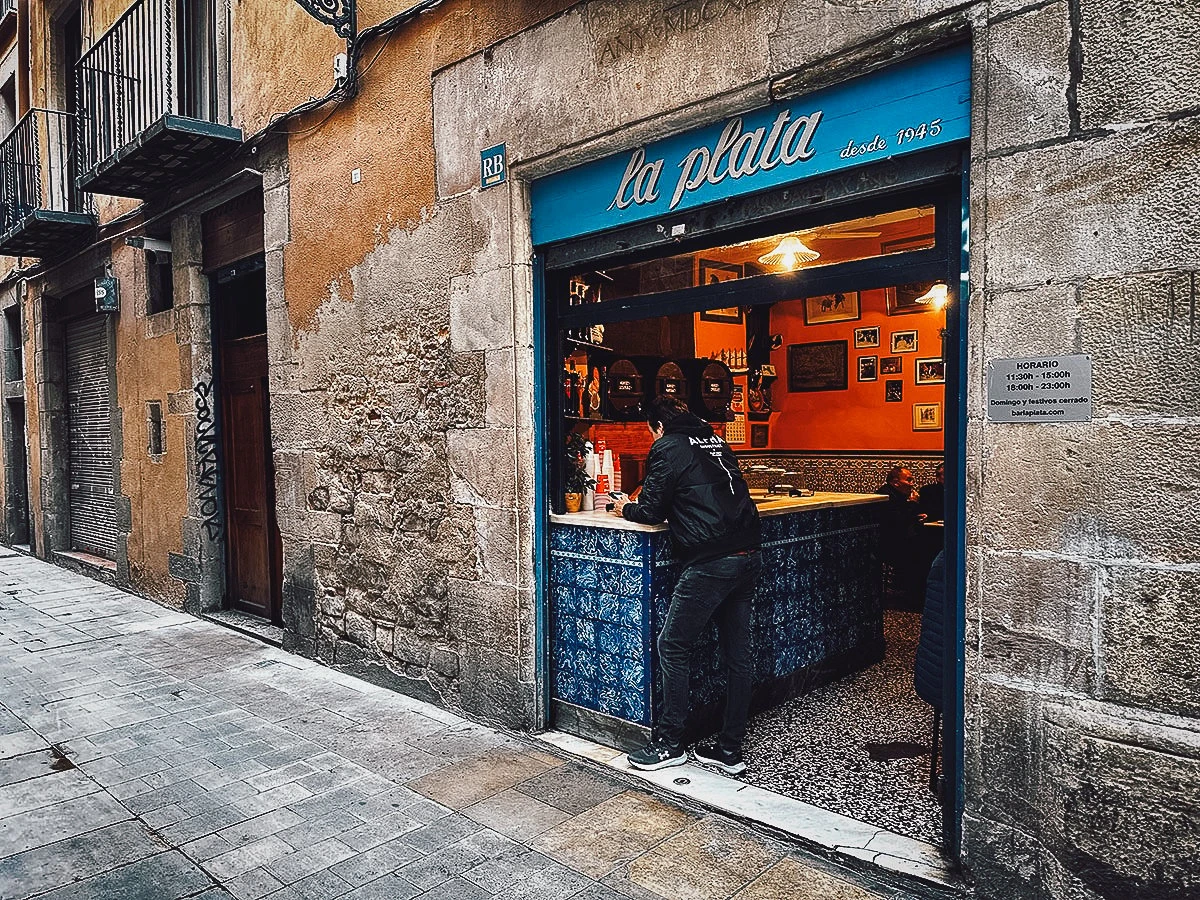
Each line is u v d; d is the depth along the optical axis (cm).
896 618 625
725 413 584
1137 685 231
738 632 364
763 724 420
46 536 1047
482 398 431
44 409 1022
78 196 930
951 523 281
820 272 319
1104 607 236
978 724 261
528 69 398
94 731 437
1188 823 224
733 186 333
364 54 493
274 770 381
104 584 880
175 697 491
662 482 356
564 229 402
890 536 655
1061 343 242
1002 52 250
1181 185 222
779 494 499
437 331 457
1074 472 240
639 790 352
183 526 728
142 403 788
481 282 428
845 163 298
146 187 708
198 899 277
